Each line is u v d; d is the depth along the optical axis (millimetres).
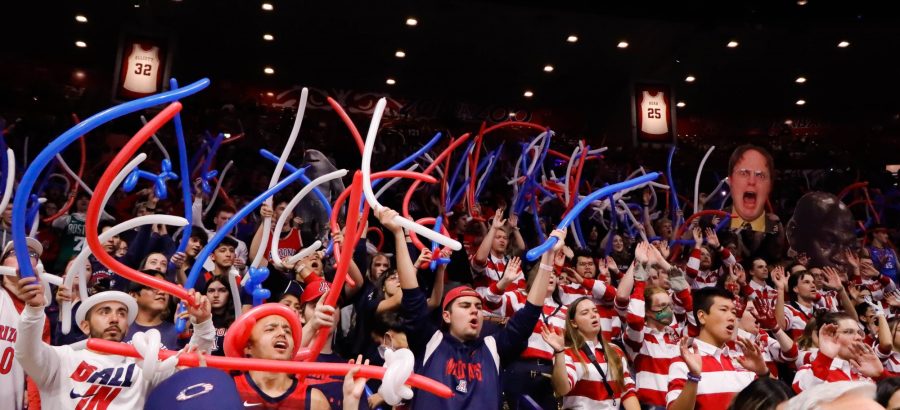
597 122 20344
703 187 18203
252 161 15062
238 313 3604
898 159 20672
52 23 16328
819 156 20344
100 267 5754
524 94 20406
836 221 9078
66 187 8172
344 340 5234
